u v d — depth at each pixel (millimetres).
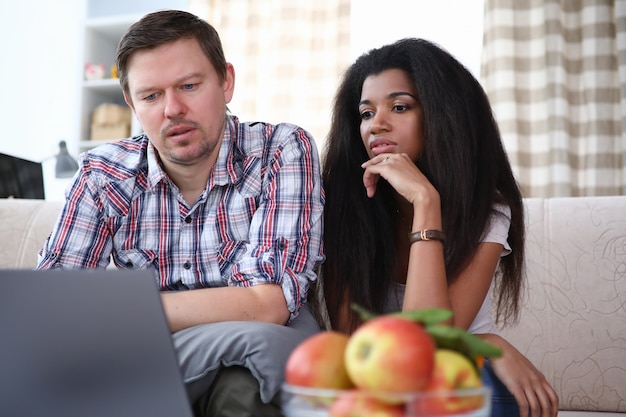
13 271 675
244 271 1234
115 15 4531
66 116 4539
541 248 1736
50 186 4410
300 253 1299
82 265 1381
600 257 1697
